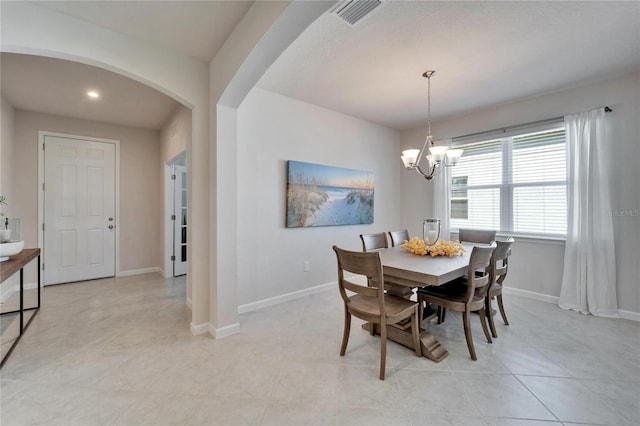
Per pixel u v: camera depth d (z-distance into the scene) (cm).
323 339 240
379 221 450
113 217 444
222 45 228
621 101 283
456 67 266
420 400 165
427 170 446
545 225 338
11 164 354
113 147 443
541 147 340
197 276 250
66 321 275
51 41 183
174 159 396
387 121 430
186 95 242
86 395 168
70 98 336
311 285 364
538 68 268
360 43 226
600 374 189
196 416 152
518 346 227
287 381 182
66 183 405
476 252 202
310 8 153
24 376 186
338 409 158
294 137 344
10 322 272
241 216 300
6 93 320
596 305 290
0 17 168
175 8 185
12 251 227
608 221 285
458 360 207
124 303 327
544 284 334
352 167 409
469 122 398
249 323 273
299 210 345
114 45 207
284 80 295
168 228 446
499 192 374
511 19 198
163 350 221
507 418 151
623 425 146
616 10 189
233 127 252
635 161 277
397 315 192
